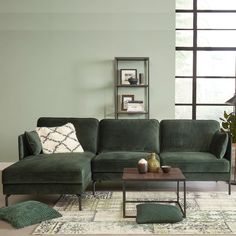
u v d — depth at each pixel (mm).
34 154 3512
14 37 4754
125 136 3855
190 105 5105
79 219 2664
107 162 3342
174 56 4746
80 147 3768
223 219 2629
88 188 3650
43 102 4824
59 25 4746
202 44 5047
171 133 3863
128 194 3367
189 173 3322
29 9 4730
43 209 2752
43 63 4781
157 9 4707
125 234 2357
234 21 4992
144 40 4742
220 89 5078
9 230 2455
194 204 3004
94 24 4738
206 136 3801
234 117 3967
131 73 4766
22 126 4848
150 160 2859
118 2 4711
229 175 3322
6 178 2951
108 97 4809
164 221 2551
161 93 4801
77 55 4773
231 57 5039
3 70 4793
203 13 5004
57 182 2930
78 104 4824
